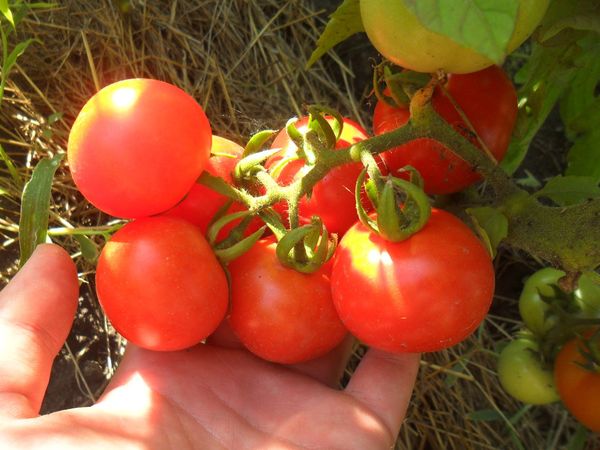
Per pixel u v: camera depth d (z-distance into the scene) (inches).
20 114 12.0
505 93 8.1
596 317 10.7
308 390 8.6
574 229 7.7
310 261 7.1
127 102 6.4
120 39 13.3
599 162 11.7
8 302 7.5
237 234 7.0
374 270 6.5
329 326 7.4
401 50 6.2
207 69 14.0
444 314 6.4
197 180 7.0
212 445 7.8
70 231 8.2
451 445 13.9
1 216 11.3
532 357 11.4
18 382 7.3
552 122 17.0
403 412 8.9
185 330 6.8
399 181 6.4
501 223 7.7
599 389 10.1
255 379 8.6
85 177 6.6
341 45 16.1
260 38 15.0
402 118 8.0
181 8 14.4
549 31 7.4
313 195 7.7
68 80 12.7
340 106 15.5
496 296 15.6
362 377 9.0
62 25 12.9
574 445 13.2
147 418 7.7
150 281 6.5
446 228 6.7
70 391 11.1
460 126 7.9
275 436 8.1
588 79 11.6
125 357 8.6
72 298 7.9
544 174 16.5
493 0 4.8
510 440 14.7
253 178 7.4
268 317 7.2
